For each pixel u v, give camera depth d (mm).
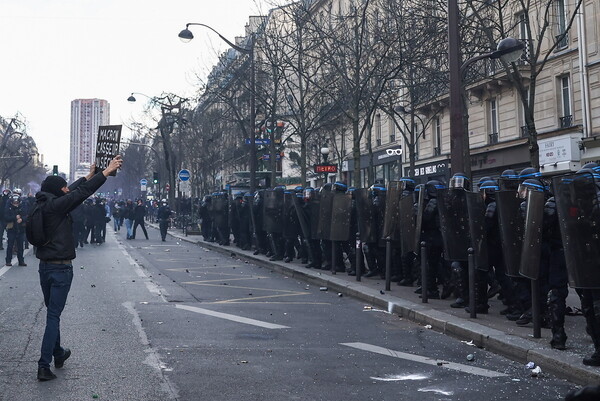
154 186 69062
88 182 5883
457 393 5539
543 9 22812
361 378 6000
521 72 24953
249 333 8070
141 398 5188
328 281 13039
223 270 16531
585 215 5926
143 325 8391
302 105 23578
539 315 7344
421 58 17812
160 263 18219
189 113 43750
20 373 5902
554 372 6230
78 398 5148
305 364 6508
